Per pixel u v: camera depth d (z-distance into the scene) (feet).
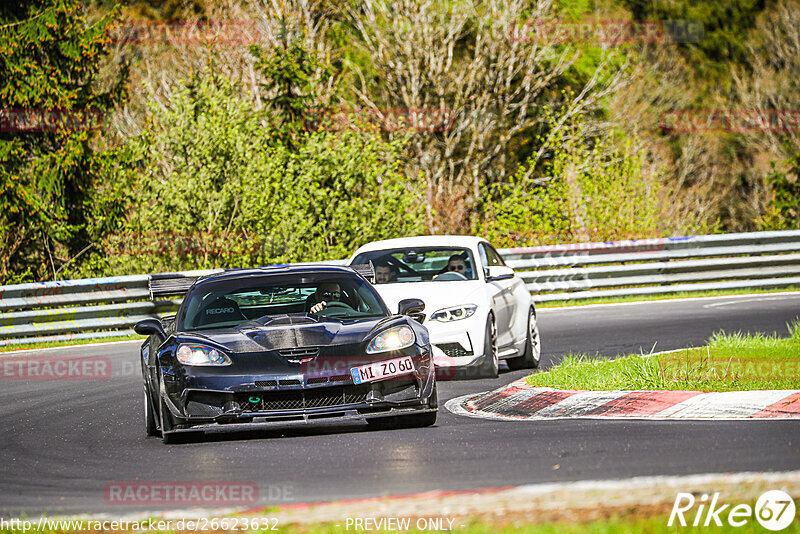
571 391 104.68
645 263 237.04
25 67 303.27
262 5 448.24
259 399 89.40
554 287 226.99
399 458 78.89
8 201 294.87
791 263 248.32
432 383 94.17
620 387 103.35
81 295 197.06
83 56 314.55
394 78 458.09
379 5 453.99
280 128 317.01
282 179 276.62
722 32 653.71
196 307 102.89
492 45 457.27
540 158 481.05
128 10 465.06
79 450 92.73
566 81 489.67
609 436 83.15
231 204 266.36
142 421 109.19
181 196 261.85
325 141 281.95
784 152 604.90
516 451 78.89
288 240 264.52
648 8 633.20
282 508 62.69
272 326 94.43
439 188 419.54
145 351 106.01
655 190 325.83
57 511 67.21
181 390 90.53
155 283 115.14
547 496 60.70
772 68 643.04
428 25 447.01
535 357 142.72
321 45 423.64
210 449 89.10
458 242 143.23
